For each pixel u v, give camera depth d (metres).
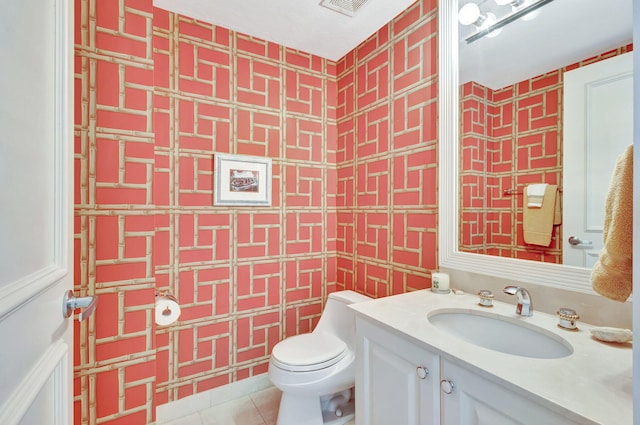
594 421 0.50
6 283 0.38
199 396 1.64
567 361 0.70
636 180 0.35
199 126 1.64
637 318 0.35
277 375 1.36
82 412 0.94
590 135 0.94
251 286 1.80
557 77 1.02
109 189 0.99
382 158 1.72
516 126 1.13
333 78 2.09
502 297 1.15
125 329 1.01
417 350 0.86
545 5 1.06
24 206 0.44
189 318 1.61
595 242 0.92
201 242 1.65
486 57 1.22
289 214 1.94
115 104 1.00
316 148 2.04
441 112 1.37
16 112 0.41
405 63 1.57
